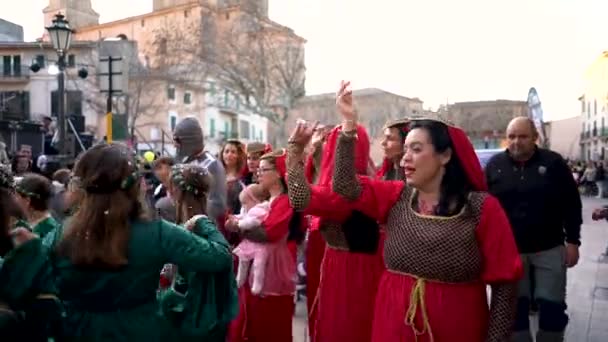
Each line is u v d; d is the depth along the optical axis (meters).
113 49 11.89
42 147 18.16
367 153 3.95
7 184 2.31
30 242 2.26
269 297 4.40
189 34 43.41
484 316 2.77
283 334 4.48
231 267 2.69
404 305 2.73
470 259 2.68
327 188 3.38
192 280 2.65
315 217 3.94
